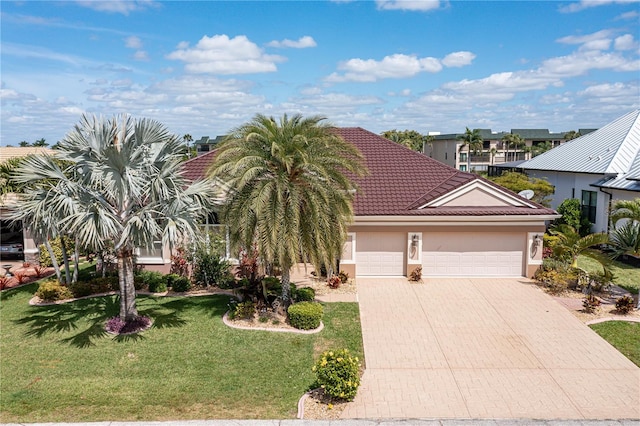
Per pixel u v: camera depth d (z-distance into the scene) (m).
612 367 13.26
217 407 11.23
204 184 16.08
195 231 15.55
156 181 14.81
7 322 16.88
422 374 12.96
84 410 11.09
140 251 21.98
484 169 85.12
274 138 15.86
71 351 14.35
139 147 15.18
